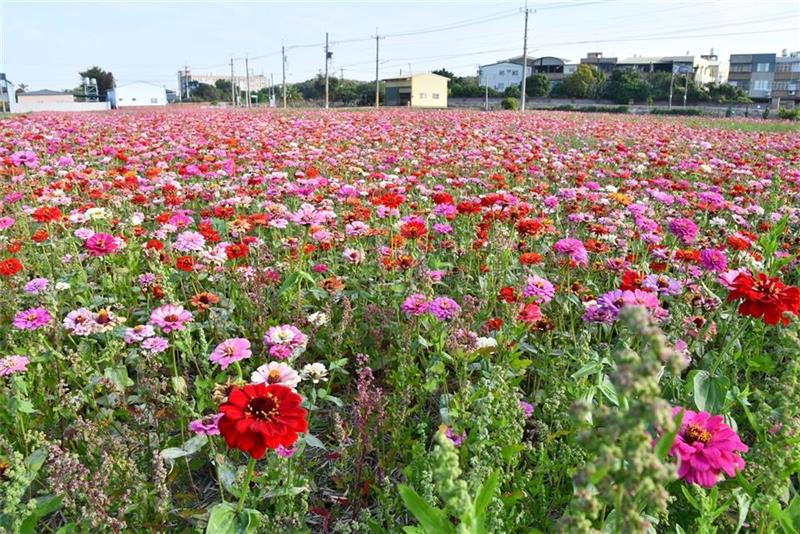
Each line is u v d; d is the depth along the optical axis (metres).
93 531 2.55
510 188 9.32
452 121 25.45
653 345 1.31
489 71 116.06
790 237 6.66
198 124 19.69
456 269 5.49
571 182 9.80
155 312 3.56
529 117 31.83
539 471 2.78
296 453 2.81
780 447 2.18
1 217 6.55
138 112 36.22
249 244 5.57
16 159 8.73
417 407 3.53
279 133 16.38
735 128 29.16
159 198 7.89
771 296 2.80
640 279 3.88
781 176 10.61
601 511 2.11
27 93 111.69
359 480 3.10
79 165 10.05
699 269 4.93
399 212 6.83
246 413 2.13
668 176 11.38
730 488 2.51
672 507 2.65
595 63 117.50
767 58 117.06
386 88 90.12
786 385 2.22
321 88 108.19
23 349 3.71
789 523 1.99
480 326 4.32
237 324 4.64
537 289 3.78
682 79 85.75
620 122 30.36
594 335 4.44
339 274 5.76
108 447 2.87
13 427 3.29
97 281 5.54
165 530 2.80
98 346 4.22
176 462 3.22
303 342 3.36
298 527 2.59
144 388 3.25
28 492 3.03
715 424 2.14
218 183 9.12
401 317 4.72
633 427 1.30
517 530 2.60
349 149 13.38
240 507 2.35
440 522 1.67
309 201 7.55
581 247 4.29
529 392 4.07
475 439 2.78
